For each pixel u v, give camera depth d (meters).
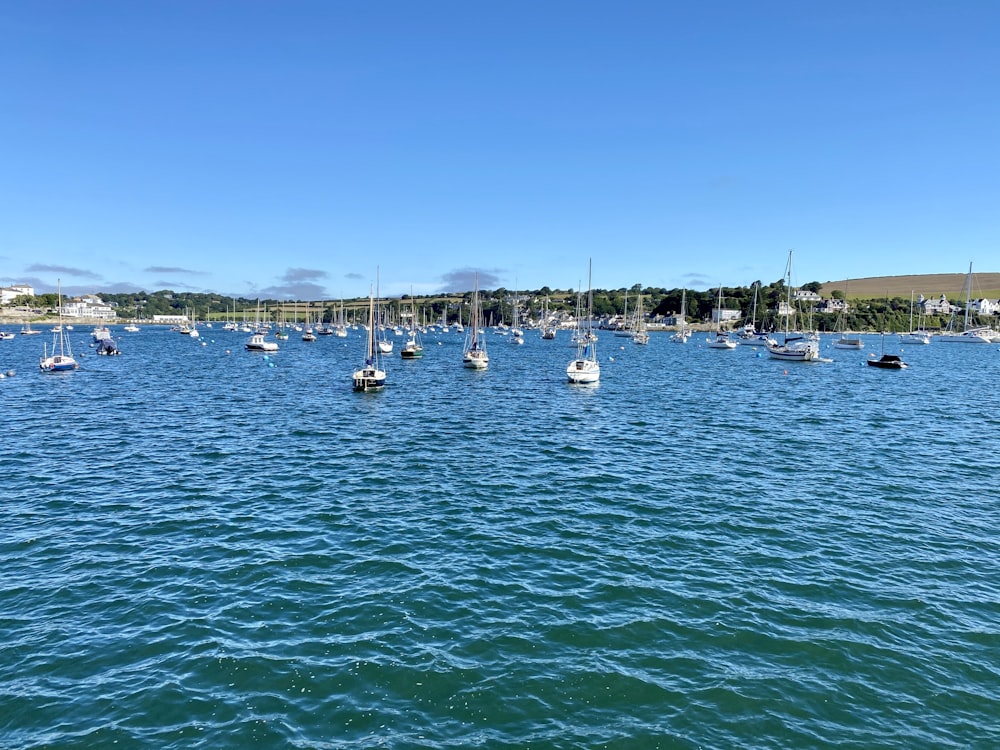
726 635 16.70
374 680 14.59
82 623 16.98
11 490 28.97
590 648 16.02
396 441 41.12
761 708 13.81
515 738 12.81
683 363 118.06
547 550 22.27
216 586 19.25
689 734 12.98
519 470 33.56
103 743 12.49
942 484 31.22
